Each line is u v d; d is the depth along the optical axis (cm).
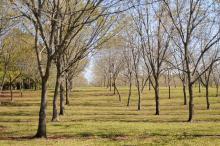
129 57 6212
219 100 6619
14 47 4969
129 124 3038
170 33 4247
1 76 6519
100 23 2873
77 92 9094
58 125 2961
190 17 3438
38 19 2173
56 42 2738
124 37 5094
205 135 2355
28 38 3950
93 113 4569
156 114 4409
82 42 3691
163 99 7212
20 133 2561
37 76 7200
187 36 3475
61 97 4259
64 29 2738
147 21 4644
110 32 3300
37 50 2312
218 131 2548
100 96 8006
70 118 3766
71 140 2175
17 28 3781
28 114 4494
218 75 7425
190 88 3488
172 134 2409
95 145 1970
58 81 3403
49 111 4844
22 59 5875
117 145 1967
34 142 2094
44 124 2316
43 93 2305
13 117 4038
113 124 3030
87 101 6944
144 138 2231
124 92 8744
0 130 2748
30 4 2178
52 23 2234
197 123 3180
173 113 4625
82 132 2534
